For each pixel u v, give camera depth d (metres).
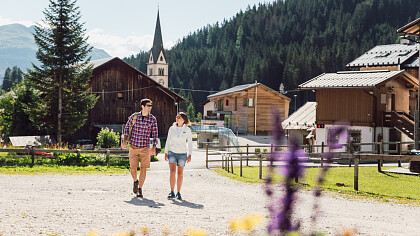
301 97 130.12
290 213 2.03
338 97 32.78
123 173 17.92
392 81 32.59
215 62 184.25
